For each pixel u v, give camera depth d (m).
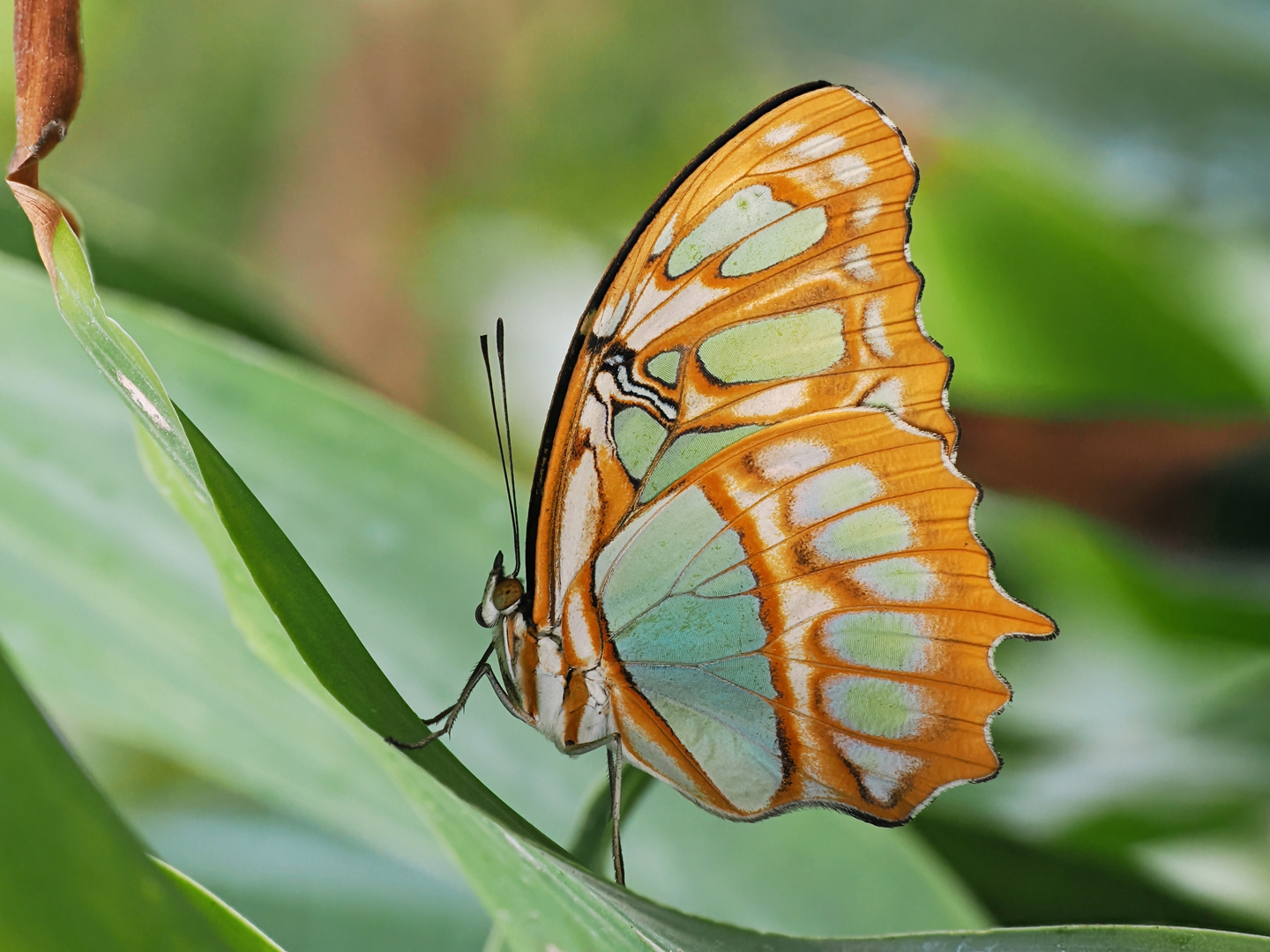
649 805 0.54
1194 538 0.58
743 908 0.53
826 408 0.53
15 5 0.48
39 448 0.53
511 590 0.53
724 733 0.53
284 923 0.54
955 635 0.53
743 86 1.13
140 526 0.53
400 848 0.53
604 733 0.53
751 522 0.53
